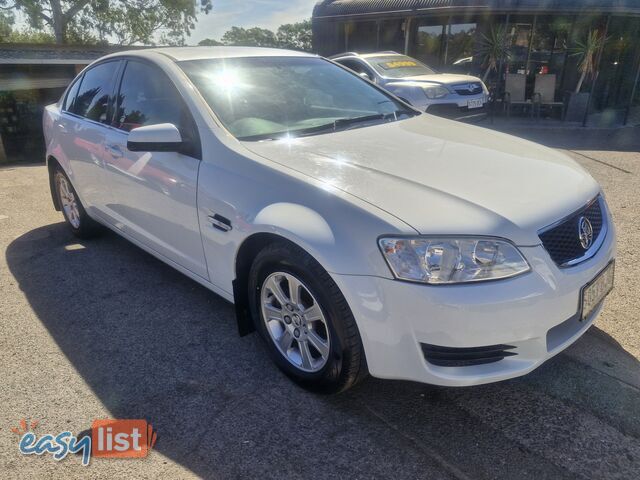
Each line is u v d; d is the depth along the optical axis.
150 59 3.32
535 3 11.77
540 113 12.83
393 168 2.42
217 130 2.75
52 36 32.84
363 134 2.96
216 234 2.66
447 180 2.31
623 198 5.46
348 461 2.08
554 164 2.63
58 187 4.72
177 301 3.44
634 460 2.04
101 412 2.38
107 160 3.54
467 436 2.20
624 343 2.81
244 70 3.30
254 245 2.55
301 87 3.38
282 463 2.07
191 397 2.48
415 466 2.04
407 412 2.35
